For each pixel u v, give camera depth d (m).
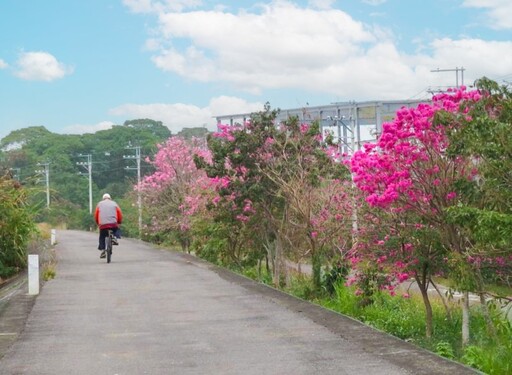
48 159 97.56
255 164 19.45
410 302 16.58
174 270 19.14
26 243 20.30
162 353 8.84
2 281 18.36
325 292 16.91
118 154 100.31
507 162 9.45
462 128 10.31
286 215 18.95
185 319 11.33
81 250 27.78
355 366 7.90
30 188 21.36
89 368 8.12
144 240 41.44
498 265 11.71
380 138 12.30
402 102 35.09
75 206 82.50
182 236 33.16
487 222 9.32
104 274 18.16
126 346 9.30
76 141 102.62
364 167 12.66
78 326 10.80
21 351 9.05
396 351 8.63
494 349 10.00
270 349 8.95
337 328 10.27
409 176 12.23
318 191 17.56
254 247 22.56
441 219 12.03
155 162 37.00
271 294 14.15
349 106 35.00
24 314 11.88
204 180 27.55
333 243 17.23
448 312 14.34
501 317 13.82
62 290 15.01
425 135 11.99
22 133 110.88
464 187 11.66
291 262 23.97
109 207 21.81
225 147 19.91
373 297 15.60
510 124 9.59
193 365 8.18
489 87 9.76
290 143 19.25
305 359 8.33
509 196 9.62
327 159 18.52
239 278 17.09
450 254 11.46
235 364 8.18
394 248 13.38
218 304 12.90
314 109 35.28
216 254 23.83
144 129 108.00
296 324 10.69
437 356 8.32
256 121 19.70
